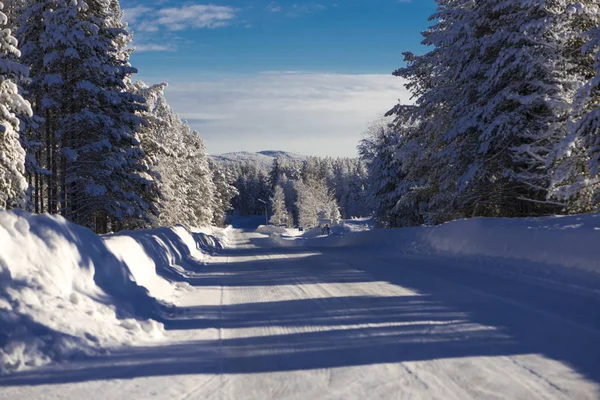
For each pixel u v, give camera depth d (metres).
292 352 5.00
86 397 3.76
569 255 9.05
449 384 3.93
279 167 178.25
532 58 15.05
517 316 6.15
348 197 144.25
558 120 15.16
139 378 4.22
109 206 22.11
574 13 14.77
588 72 16.05
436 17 18.80
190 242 19.08
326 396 3.77
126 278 7.61
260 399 3.74
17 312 4.72
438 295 7.89
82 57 21.19
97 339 5.11
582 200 14.14
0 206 15.92
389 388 3.89
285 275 11.78
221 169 113.88
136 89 27.33
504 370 4.21
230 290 9.60
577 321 5.79
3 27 22.34
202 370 4.45
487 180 17.64
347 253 17.84
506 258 10.95
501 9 16.55
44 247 5.89
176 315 7.09
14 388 3.90
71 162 21.55
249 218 177.25
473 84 17.69
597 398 3.56
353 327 5.96
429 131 20.06
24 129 18.31
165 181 38.56
